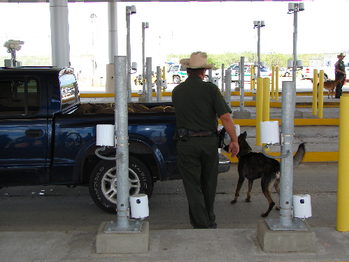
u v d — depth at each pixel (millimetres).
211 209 4105
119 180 3354
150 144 4840
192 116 3768
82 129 4789
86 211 5156
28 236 3709
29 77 4824
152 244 3482
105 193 4852
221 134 3994
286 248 3311
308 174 6863
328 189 6000
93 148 4914
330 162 7680
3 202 5516
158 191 6008
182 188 6160
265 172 4875
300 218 3430
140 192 4863
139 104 6367
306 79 35438
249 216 4934
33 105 4816
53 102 4848
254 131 10594
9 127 4734
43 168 4793
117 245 3336
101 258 3281
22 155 4766
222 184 6332
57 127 4781
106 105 6137
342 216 3715
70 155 4809
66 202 5520
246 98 19688
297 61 11414
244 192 5898
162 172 4879
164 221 4793
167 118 4883
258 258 3244
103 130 3252
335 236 3645
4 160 4758
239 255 3289
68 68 5715
